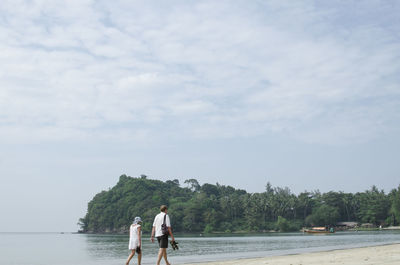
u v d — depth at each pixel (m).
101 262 30.16
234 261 22.02
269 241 78.69
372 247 30.84
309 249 37.22
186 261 25.36
